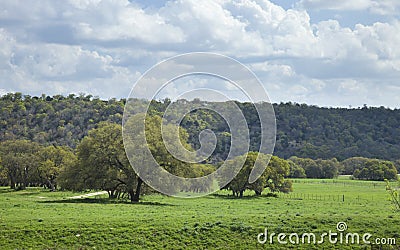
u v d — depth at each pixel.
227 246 28.98
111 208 43.84
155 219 33.41
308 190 93.44
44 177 100.88
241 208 48.47
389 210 45.31
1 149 109.31
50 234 29.75
